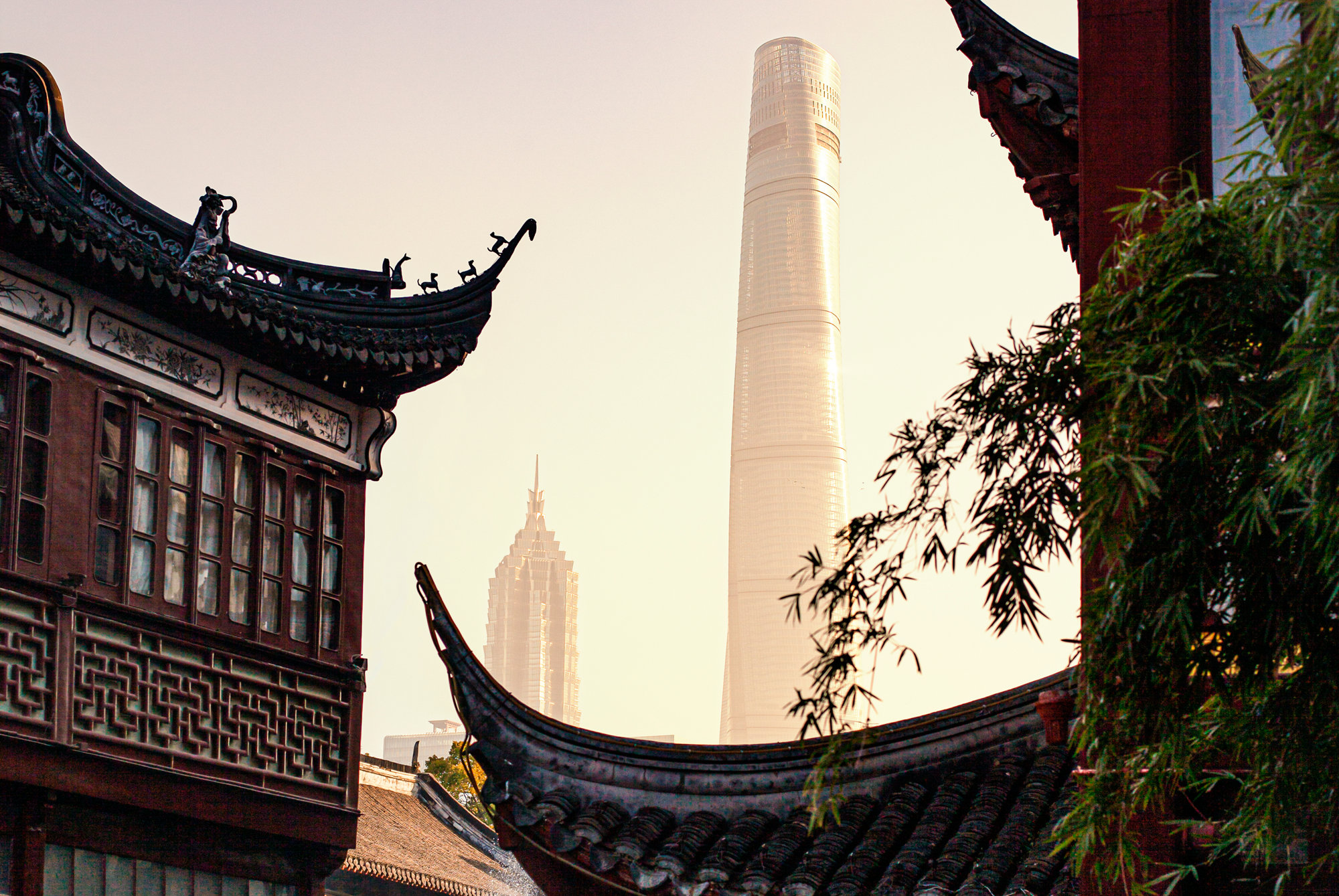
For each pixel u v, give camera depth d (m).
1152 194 6.00
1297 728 6.10
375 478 19.83
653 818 11.26
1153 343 5.72
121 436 16.39
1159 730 6.12
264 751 17.47
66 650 15.23
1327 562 5.30
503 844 11.47
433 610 12.09
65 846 15.28
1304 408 5.04
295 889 18.11
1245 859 7.20
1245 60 8.84
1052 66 10.84
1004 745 11.06
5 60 16.09
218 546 17.36
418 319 19.28
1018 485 6.23
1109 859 6.87
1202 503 5.71
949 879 9.69
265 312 17.52
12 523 14.95
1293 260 5.52
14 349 15.29
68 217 15.56
